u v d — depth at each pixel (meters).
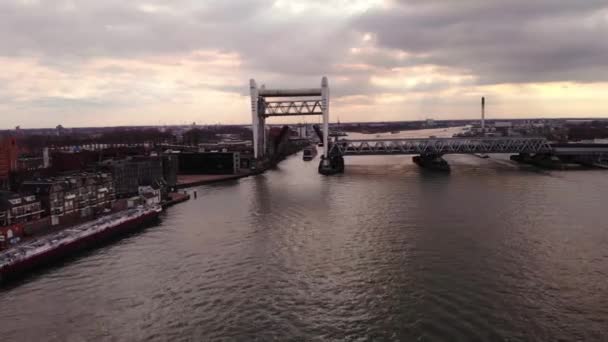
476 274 64.19
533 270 65.38
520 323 50.28
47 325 53.47
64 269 72.31
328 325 51.22
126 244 85.94
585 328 49.06
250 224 97.56
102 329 52.12
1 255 69.81
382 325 50.75
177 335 50.16
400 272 65.75
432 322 50.94
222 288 62.38
